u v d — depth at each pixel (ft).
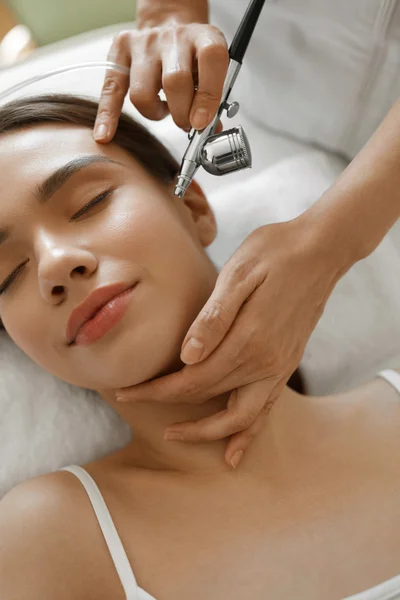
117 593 2.56
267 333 2.43
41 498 2.72
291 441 2.87
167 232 2.56
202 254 2.82
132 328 2.43
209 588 2.54
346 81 3.60
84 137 2.74
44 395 3.44
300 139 4.21
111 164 2.64
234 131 2.39
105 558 2.61
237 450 2.70
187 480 2.82
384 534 2.62
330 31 3.41
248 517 2.69
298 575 2.54
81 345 2.46
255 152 4.20
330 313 3.80
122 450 3.11
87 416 3.44
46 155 2.61
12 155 2.60
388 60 3.40
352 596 2.48
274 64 3.74
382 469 2.82
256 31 3.59
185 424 2.66
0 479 3.25
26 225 2.51
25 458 3.31
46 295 2.41
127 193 2.60
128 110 4.16
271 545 2.61
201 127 2.42
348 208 2.55
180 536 2.66
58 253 2.36
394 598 2.49
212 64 2.38
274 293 2.43
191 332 2.36
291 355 2.59
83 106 2.89
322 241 2.51
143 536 2.67
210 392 2.57
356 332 3.78
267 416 2.85
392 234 3.92
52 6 5.10
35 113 2.73
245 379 2.55
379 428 2.99
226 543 2.63
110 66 2.78
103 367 2.49
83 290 2.39
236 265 2.46
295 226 2.54
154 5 2.93
